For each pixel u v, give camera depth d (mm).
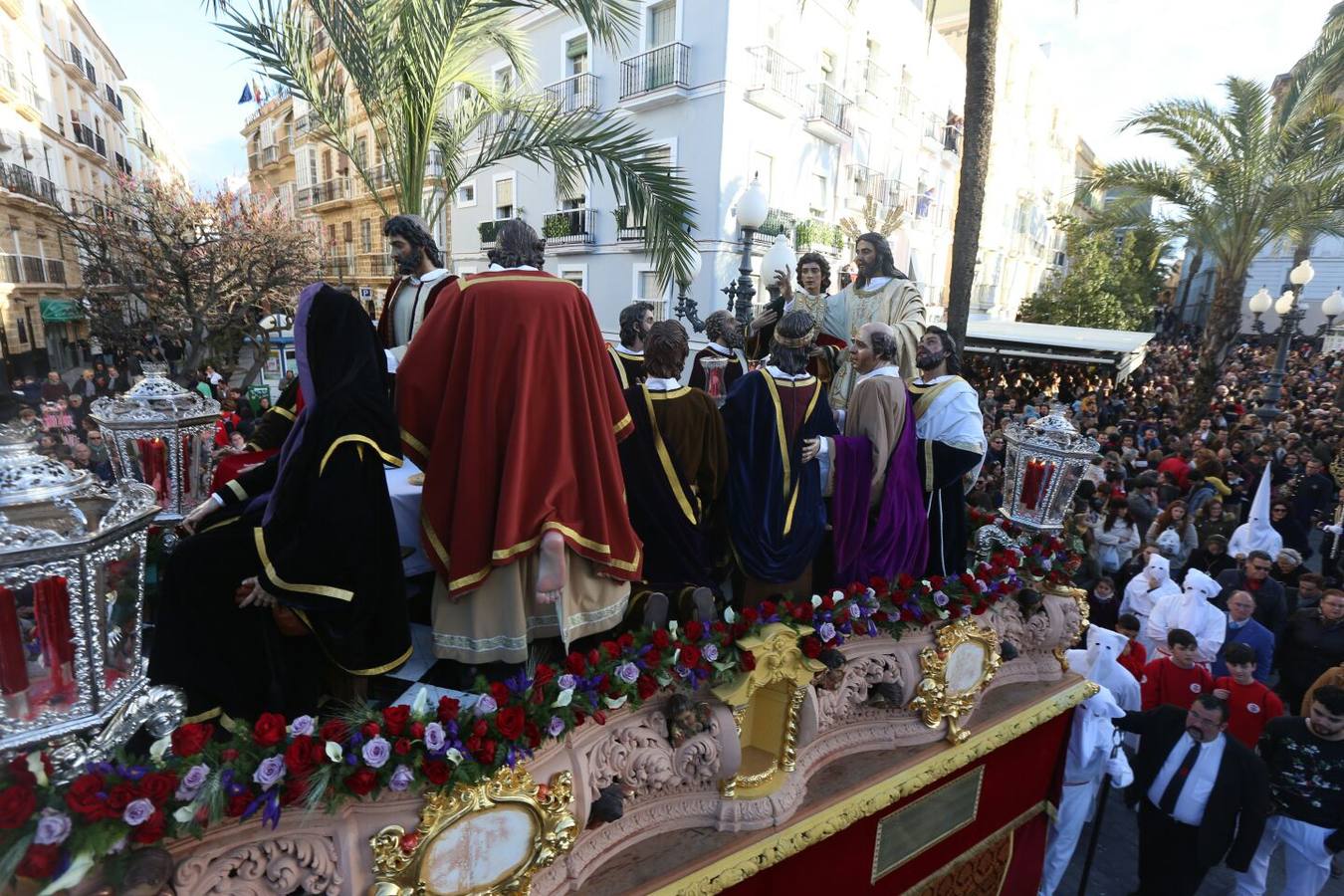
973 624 3135
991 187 26359
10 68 12781
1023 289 32562
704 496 2705
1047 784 3955
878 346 2957
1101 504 7352
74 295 12914
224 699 1794
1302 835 3809
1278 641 5480
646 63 13906
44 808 1264
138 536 1404
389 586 1905
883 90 18156
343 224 22891
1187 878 3826
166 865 1345
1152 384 19891
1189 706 4496
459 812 1658
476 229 18703
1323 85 10875
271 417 2402
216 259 12742
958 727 3072
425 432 2029
